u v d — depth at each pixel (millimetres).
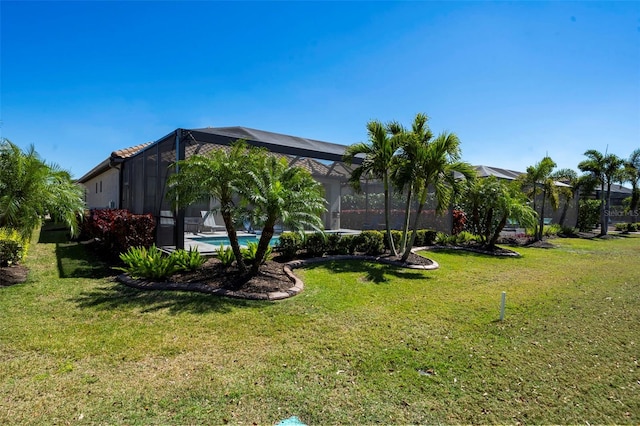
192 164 7094
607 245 16156
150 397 3004
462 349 4168
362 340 4332
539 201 24406
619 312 5676
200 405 2916
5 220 6844
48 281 6703
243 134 12141
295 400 3025
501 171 23719
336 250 10211
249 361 3689
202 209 16594
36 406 2846
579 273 9000
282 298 5977
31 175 6621
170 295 5910
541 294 6766
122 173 15234
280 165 7957
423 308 5691
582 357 4023
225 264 7738
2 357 3646
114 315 4930
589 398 3207
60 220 7973
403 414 2891
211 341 4160
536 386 3383
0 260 7164
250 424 2705
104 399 2957
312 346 4109
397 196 16625
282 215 6551
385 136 9680
